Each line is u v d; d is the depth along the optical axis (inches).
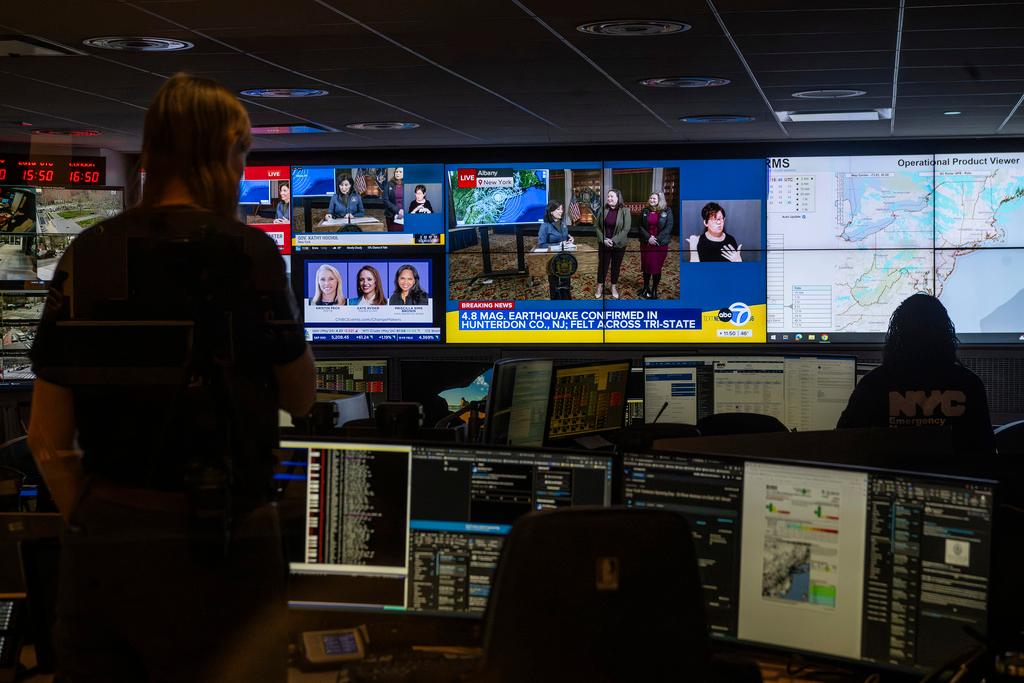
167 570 66.4
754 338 377.4
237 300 67.9
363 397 146.7
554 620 62.5
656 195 380.2
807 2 181.8
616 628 63.0
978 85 269.0
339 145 384.8
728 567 83.1
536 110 309.1
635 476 85.4
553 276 386.3
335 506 88.1
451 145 386.6
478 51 225.3
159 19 193.6
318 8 185.8
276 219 398.3
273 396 70.0
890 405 144.6
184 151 68.0
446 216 390.6
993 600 76.5
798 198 373.7
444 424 164.1
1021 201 363.9
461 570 86.8
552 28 203.3
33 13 188.4
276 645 69.1
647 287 382.0
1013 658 76.6
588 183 383.6
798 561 81.5
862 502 80.0
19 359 310.5
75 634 68.4
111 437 66.8
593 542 62.6
